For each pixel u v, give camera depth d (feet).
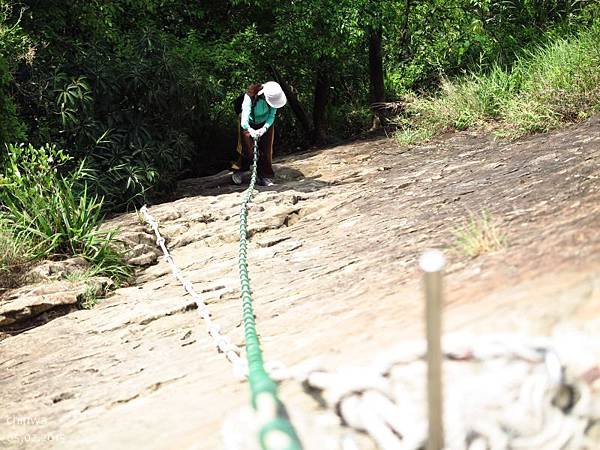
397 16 51.55
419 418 9.18
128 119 40.11
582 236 13.34
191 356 16.38
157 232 28.78
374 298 15.15
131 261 26.27
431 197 24.70
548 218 15.96
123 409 14.26
